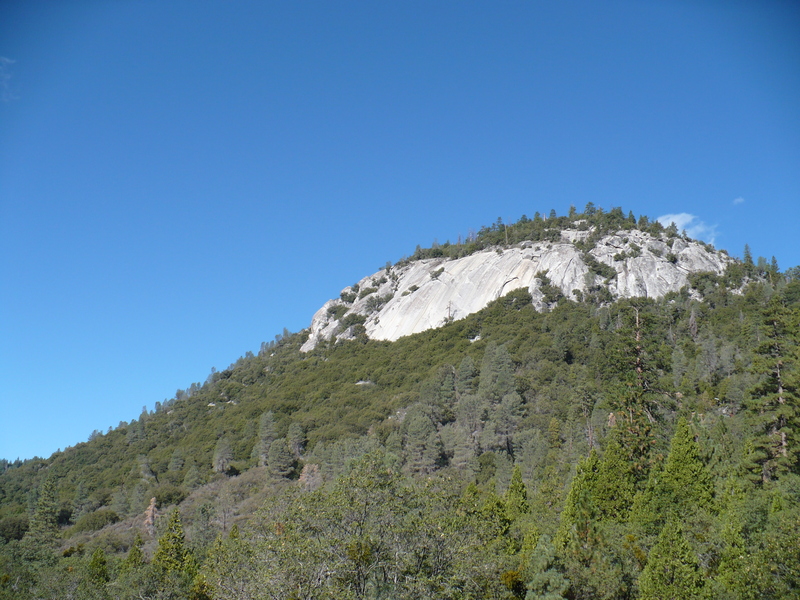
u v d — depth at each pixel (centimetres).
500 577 4231
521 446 9250
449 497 4375
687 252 17312
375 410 12731
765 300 12925
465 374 12394
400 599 3322
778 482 4978
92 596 5869
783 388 5909
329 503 3675
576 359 12338
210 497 10238
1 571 6681
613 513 5291
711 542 4153
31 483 13812
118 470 13412
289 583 3372
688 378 9400
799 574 3338
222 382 19738
